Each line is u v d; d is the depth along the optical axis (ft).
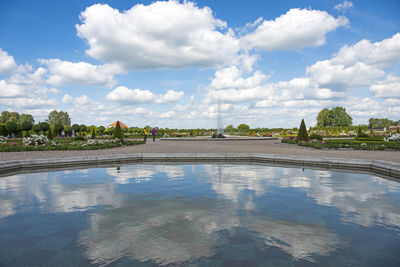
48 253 8.68
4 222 11.60
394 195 16.48
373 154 39.17
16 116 239.50
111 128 136.87
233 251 8.79
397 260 8.19
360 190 17.89
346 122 238.07
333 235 10.16
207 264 7.91
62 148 46.85
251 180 21.53
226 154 37.14
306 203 14.52
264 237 9.94
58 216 12.39
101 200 15.19
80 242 9.53
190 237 9.92
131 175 24.20
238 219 11.91
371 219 11.97
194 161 36.91
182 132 147.43
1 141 59.16
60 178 22.85
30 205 14.21
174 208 13.57
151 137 121.49
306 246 9.18
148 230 10.63
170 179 21.97
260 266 7.79
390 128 164.14
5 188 18.61
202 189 18.02
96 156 33.94
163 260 8.18
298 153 40.42
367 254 8.61
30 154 39.19
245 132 145.89
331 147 50.60
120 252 8.74
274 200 15.14
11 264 7.95
